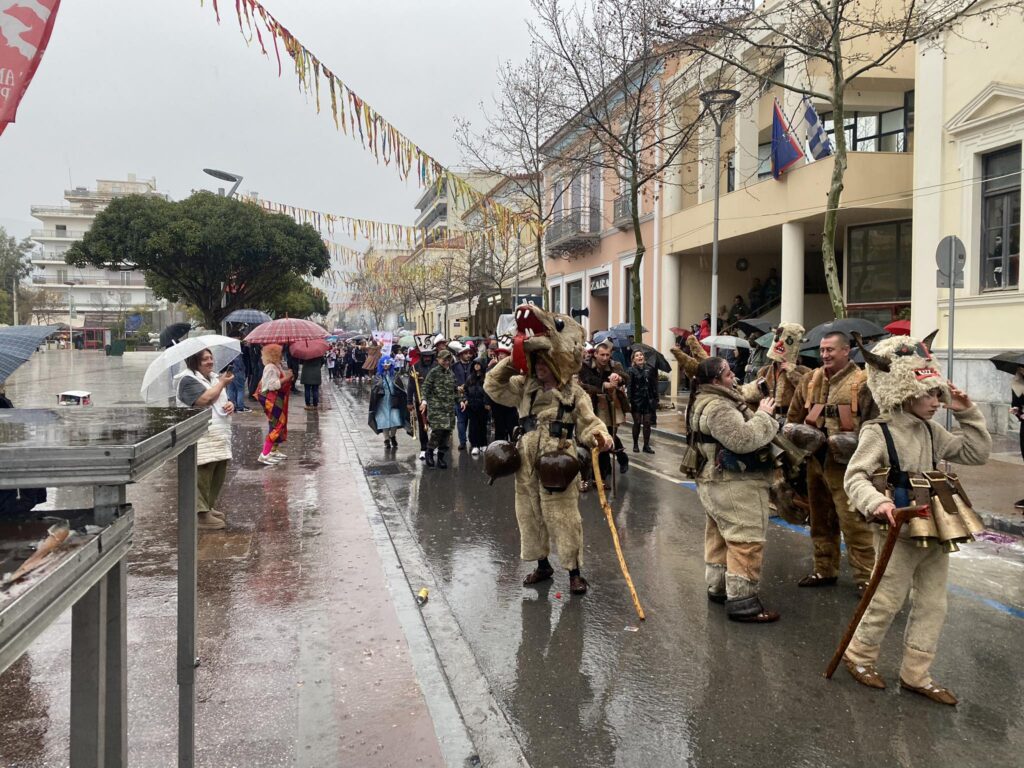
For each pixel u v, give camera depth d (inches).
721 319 883.4
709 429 182.1
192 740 105.4
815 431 199.8
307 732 129.1
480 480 378.9
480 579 221.0
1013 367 291.0
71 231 2278.5
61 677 150.3
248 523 272.2
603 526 283.0
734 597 185.8
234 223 933.2
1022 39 465.1
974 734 131.8
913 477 139.2
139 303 2536.9
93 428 81.7
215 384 255.4
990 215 498.0
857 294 709.9
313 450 457.4
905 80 684.1
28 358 147.6
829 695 146.8
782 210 694.5
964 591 208.4
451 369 438.6
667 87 693.9
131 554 230.5
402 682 148.2
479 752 127.0
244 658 157.8
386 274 1560.0
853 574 205.8
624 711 141.1
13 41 94.3
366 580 208.5
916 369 139.6
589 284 1171.3
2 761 120.0
